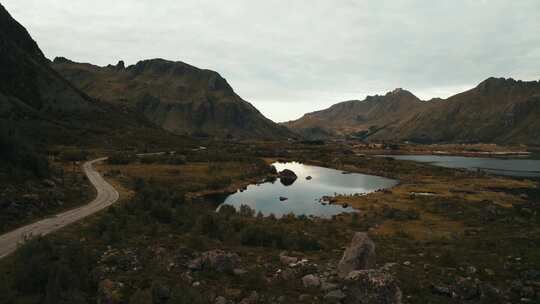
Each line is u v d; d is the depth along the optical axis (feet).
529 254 108.99
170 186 308.60
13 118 506.48
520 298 74.28
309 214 245.45
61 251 83.66
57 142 495.82
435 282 81.00
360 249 82.02
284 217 205.98
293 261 95.96
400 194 327.06
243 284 75.36
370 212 244.42
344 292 69.72
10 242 105.60
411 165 590.14
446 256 100.32
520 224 182.50
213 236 129.49
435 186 388.78
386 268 92.73
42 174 191.01
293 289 74.13
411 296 72.54
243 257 100.07
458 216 220.02
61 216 145.69
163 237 117.29
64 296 62.08
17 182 163.63
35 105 627.46
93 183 254.88
